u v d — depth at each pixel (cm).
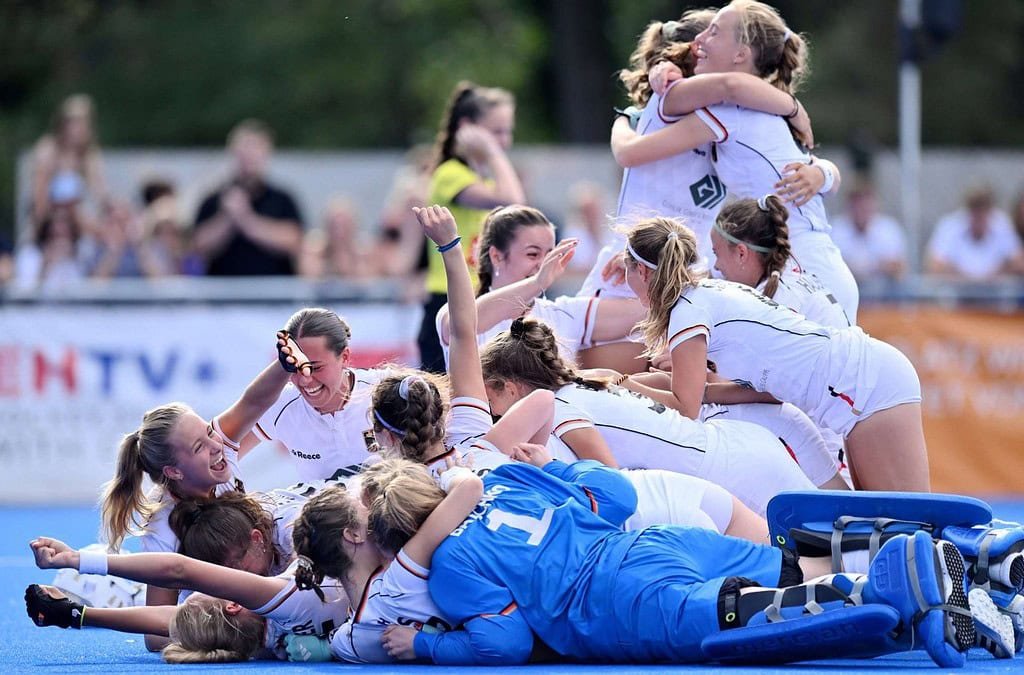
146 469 2009
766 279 2231
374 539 1822
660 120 2383
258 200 4675
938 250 4875
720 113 2331
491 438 1991
